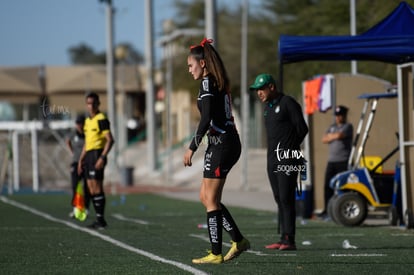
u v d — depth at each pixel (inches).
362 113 1766.7
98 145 1608.0
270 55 4936.0
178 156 4923.7
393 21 1643.7
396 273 962.7
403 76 1617.9
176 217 1980.8
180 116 6432.1
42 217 1959.9
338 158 1835.6
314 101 1987.0
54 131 3695.9
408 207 1609.3
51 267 1040.2
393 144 1940.2
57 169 3693.4
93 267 1032.8
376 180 1715.1
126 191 3427.7
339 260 1090.7
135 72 6638.8
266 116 1239.5
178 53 5689.0
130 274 959.6
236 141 1004.6
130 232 1552.7
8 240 1396.4
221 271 968.9
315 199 1946.4
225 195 3011.8
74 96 6250.0
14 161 3570.4
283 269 991.6
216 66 992.2
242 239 1041.5
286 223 1227.2
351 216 1696.6
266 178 3912.4
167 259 1103.0
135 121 6771.7
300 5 4439.0
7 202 2613.2
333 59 1659.7
